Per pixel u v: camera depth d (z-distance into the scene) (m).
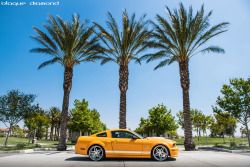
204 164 6.42
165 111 29.09
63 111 16.14
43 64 18.33
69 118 33.28
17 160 7.62
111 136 7.80
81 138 7.81
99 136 7.86
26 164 6.48
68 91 16.75
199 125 33.09
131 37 16.84
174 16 15.50
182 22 15.61
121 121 15.87
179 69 16.72
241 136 47.28
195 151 13.09
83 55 17.83
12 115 17.58
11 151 12.50
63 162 6.99
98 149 7.70
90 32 16.98
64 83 16.78
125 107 16.30
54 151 14.07
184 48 16.23
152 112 29.23
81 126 31.48
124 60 17.22
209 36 16.06
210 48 16.44
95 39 17.39
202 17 15.66
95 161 7.28
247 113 15.98
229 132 42.31
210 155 9.48
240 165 6.17
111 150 7.48
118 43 17.28
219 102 17.17
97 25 16.38
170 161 7.24
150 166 6.05
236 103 16.14
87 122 31.86
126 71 17.19
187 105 15.57
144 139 7.71
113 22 16.75
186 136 14.77
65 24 16.39
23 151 12.58
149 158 8.09
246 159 7.79
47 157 8.80
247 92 16.27
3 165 6.25
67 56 16.80
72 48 16.89
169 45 16.42
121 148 7.50
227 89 16.64
